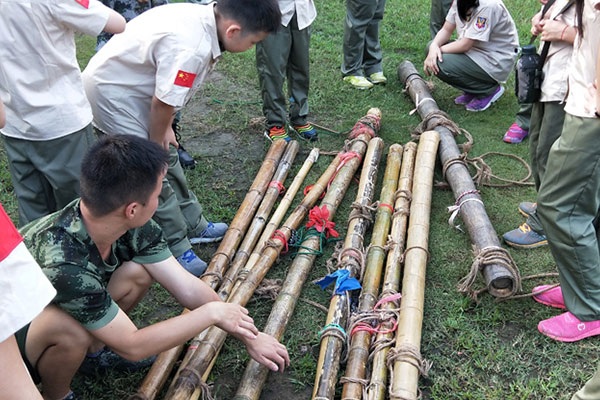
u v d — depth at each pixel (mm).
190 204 3213
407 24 6473
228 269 2953
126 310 2375
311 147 4301
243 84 5223
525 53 2789
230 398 2363
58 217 1941
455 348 2602
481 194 3734
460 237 3338
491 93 4742
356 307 2744
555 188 2428
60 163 2590
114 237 1970
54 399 2188
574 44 2352
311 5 3994
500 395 2369
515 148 4254
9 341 1146
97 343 2332
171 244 2949
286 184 3850
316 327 2715
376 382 2266
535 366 2514
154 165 1851
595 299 2514
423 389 2402
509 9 6727
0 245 1104
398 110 4828
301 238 3266
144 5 3746
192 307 2318
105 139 1884
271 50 3951
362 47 5098
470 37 4480
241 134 4449
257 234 3230
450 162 3721
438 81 5289
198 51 2451
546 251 3201
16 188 2732
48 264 1839
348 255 2951
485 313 2781
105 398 2363
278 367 2424
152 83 2684
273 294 2850
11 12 2271
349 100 4973
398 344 2371
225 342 2605
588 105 2244
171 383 2344
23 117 2463
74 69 2516
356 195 3748
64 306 1865
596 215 2551
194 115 4715
